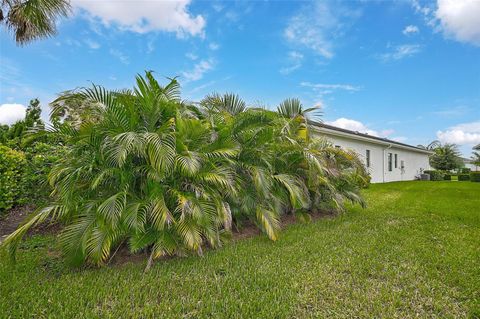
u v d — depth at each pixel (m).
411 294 2.96
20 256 3.91
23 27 6.06
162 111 4.29
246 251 4.26
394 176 21.88
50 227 5.34
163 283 3.13
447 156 33.34
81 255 3.38
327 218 7.05
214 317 2.48
